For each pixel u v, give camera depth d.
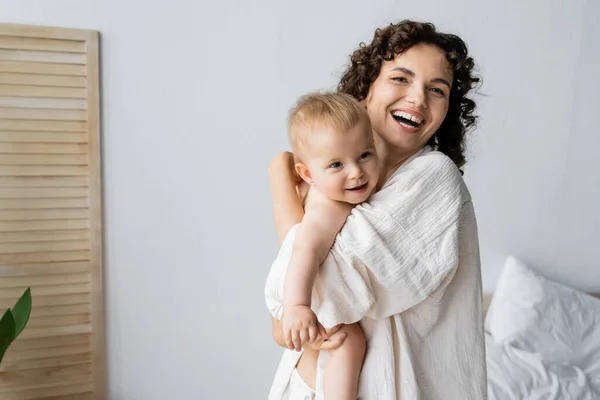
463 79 1.01
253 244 2.36
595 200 2.78
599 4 2.62
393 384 0.90
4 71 2.06
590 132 2.71
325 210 0.91
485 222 2.66
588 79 2.67
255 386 2.45
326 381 0.92
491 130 2.59
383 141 0.98
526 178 2.67
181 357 2.35
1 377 2.17
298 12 2.28
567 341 2.46
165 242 2.27
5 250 2.12
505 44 2.54
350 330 0.91
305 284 0.85
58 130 2.12
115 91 2.16
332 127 0.91
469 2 2.46
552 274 2.78
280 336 0.99
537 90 2.62
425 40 0.95
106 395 2.29
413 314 0.92
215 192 2.29
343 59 2.34
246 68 2.26
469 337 0.96
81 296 2.21
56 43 2.08
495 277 2.71
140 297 2.28
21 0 2.05
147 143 2.21
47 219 2.14
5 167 2.09
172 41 2.18
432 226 0.89
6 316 1.86
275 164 1.09
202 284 2.33
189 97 2.22
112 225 2.21
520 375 2.23
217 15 2.21
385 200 0.90
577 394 2.17
